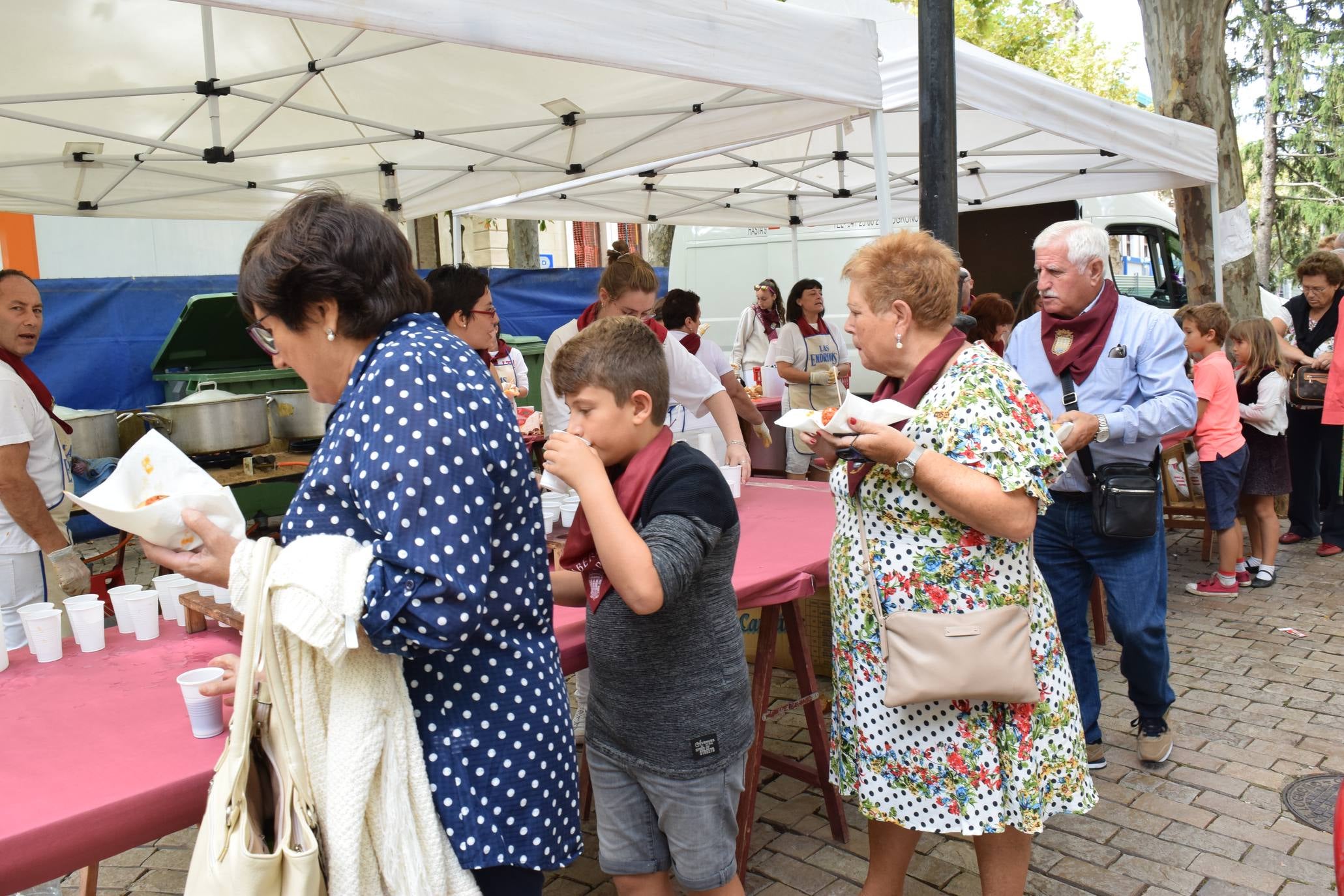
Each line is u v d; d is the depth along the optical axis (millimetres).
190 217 5297
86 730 1759
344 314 1377
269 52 3727
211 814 1287
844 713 2256
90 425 5039
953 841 3018
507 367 5098
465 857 1369
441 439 1280
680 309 5262
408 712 1356
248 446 5398
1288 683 4227
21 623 2627
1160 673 3338
